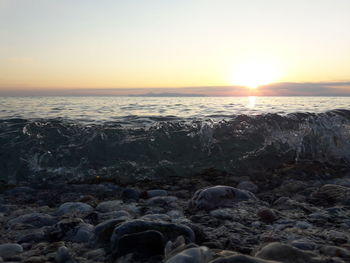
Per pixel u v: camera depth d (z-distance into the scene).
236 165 6.13
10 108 18.94
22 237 2.81
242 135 6.84
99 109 18.09
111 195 4.62
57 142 6.64
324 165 6.00
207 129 6.97
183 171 5.96
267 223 3.13
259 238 2.69
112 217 3.32
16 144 6.46
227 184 5.19
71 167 6.00
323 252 2.21
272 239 2.62
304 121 7.05
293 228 2.89
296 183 4.85
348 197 3.86
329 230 2.87
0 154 6.16
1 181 5.55
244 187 4.81
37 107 20.30
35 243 2.72
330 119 7.04
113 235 2.43
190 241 2.46
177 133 6.90
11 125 7.44
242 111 16.05
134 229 2.45
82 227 2.88
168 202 4.01
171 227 2.52
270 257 1.91
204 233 2.71
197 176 5.75
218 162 6.21
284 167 5.96
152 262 2.17
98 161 6.17
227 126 7.09
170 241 2.33
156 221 2.57
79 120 11.05
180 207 3.80
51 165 6.01
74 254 2.41
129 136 6.87
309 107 20.94
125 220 2.71
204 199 3.69
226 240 2.58
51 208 3.93
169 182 5.41
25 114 14.34
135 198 4.44
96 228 2.67
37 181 5.52
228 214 3.35
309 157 6.43
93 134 6.87
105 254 2.36
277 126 6.99
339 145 6.54
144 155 6.34
